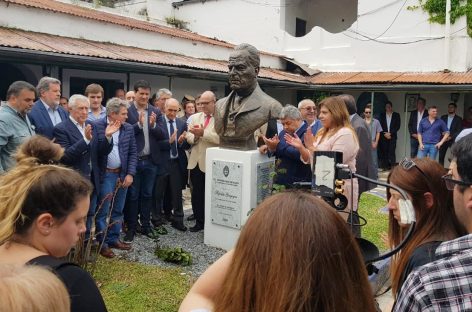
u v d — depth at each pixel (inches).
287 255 45.9
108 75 500.7
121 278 179.0
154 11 802.8
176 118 265.4
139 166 233.1
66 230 72.4
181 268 197.6
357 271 48.6
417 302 54.4
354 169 166.9
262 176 221.8
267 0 779.4
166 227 264.8
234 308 47.9
